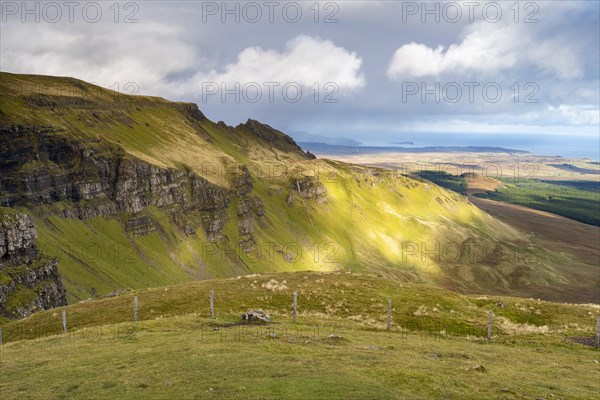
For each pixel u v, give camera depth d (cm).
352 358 3738
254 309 6456
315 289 7406
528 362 4347
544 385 3503
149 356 3772
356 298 7025
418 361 3803
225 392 2806
